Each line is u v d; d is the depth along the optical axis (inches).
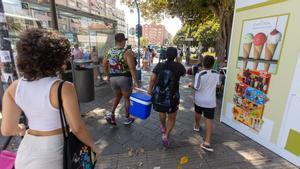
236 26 140.8
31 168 46.4
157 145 127.3
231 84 149.3
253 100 130.2
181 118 174.1
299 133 104.0
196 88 120.4
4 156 63.2
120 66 137.6
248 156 115.7
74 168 48.8
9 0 195.0
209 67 119.6
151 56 690.2
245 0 130.9
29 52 42.6
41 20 239.8
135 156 115.2
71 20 319.3
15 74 113.3
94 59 310.5
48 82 45.4
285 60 108.6
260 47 122.0
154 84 117.4
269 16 115.0
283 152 113.3
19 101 46.2
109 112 170.4
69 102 45.3
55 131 47.6
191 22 461.4
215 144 128.3
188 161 110.4
